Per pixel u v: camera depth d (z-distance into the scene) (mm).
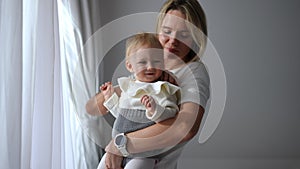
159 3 3312
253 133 3391
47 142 1255
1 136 1003
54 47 1310
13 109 1013
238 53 3354
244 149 3393
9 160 1001
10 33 1017
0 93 1003
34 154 1257
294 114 3373
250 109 3379
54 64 1324
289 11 3336
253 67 3359
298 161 3340
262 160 3352
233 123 3387
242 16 3340
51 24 1302
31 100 1181
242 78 3363
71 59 1986
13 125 1010
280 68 3357
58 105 1385
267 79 3361
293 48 3348
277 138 3391
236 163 3336
